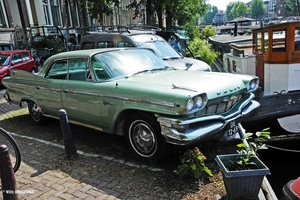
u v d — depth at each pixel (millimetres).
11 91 6113
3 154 2918
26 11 18016
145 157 3953
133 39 8602
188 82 3885
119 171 3836
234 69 9766
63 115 4168
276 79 6707
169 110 3412
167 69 5023
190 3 23031
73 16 22984
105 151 4484
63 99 4855
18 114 7047
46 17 19781
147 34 9422
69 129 4227
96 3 19250
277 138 5719
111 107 4082
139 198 3221
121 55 4816
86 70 4531
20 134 5508
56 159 4305
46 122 5875
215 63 14398
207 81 3953
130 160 4129
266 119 6082
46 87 5152
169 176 3621
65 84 4785
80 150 4578
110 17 28578
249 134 3717
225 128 3896
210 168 3773
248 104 4387
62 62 4973
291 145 5797
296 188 2475
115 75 4379
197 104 3369
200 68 7738
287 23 6156
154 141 3783
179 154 3965
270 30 6617
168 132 3453
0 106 8039
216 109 3830
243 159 3156
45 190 3475
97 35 9477
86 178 3711
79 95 4527
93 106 4348
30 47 16672
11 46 16250
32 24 18719
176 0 20859
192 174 3500
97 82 4324
